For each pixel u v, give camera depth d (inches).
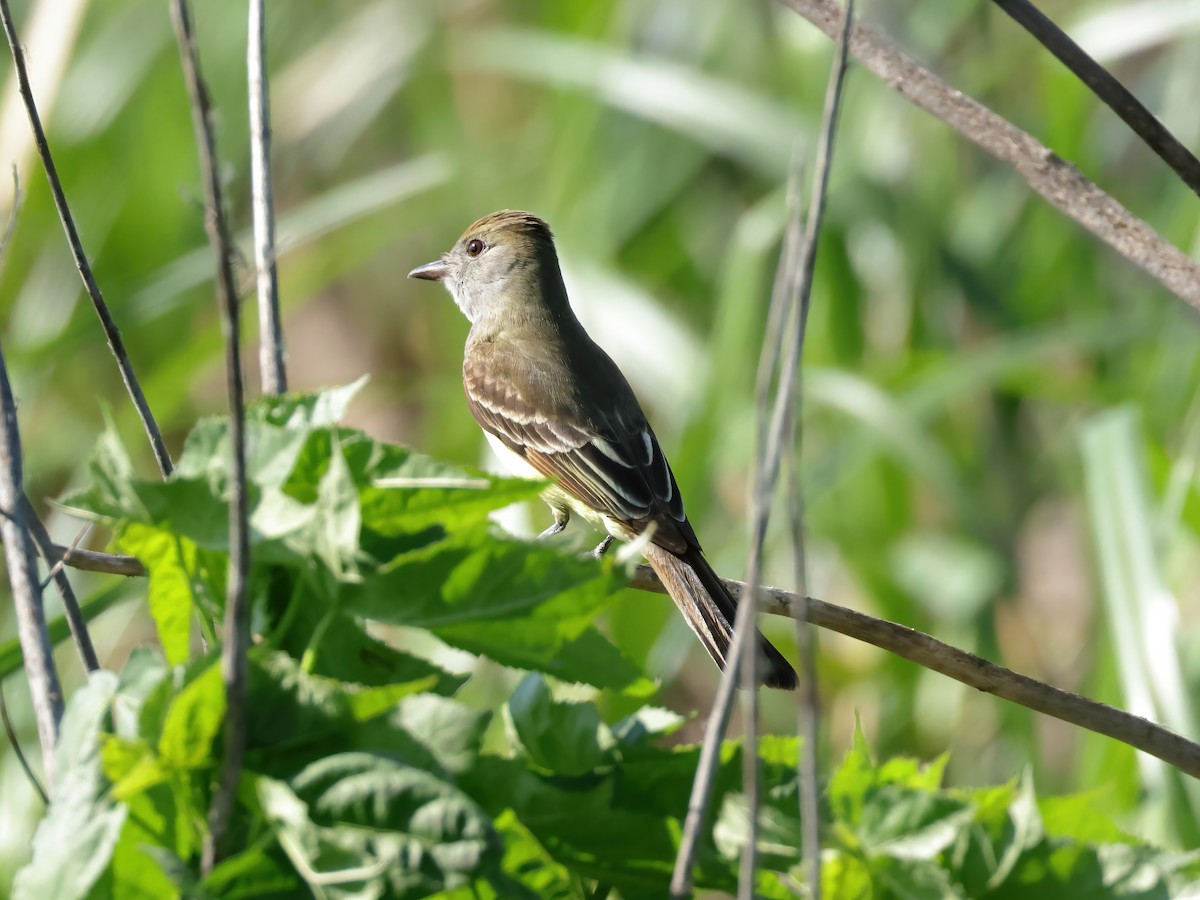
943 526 534.0
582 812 179.0
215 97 562.9
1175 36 509.0
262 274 267.6
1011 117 541.3
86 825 160.9
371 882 153.9
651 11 556.7
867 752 185.0
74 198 537.3
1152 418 464.4
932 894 176.6
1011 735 442.3
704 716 511.5
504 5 575.8
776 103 491.8
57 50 426.3
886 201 498.3
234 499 154.0
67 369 527.5
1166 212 500.1
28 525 220.4
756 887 179.6
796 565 168.7
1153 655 359.3
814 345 499.5
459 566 169.2
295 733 162.6
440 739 163.6
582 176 508.4
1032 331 495.5
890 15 547.5
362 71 570.6
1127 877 183.8
